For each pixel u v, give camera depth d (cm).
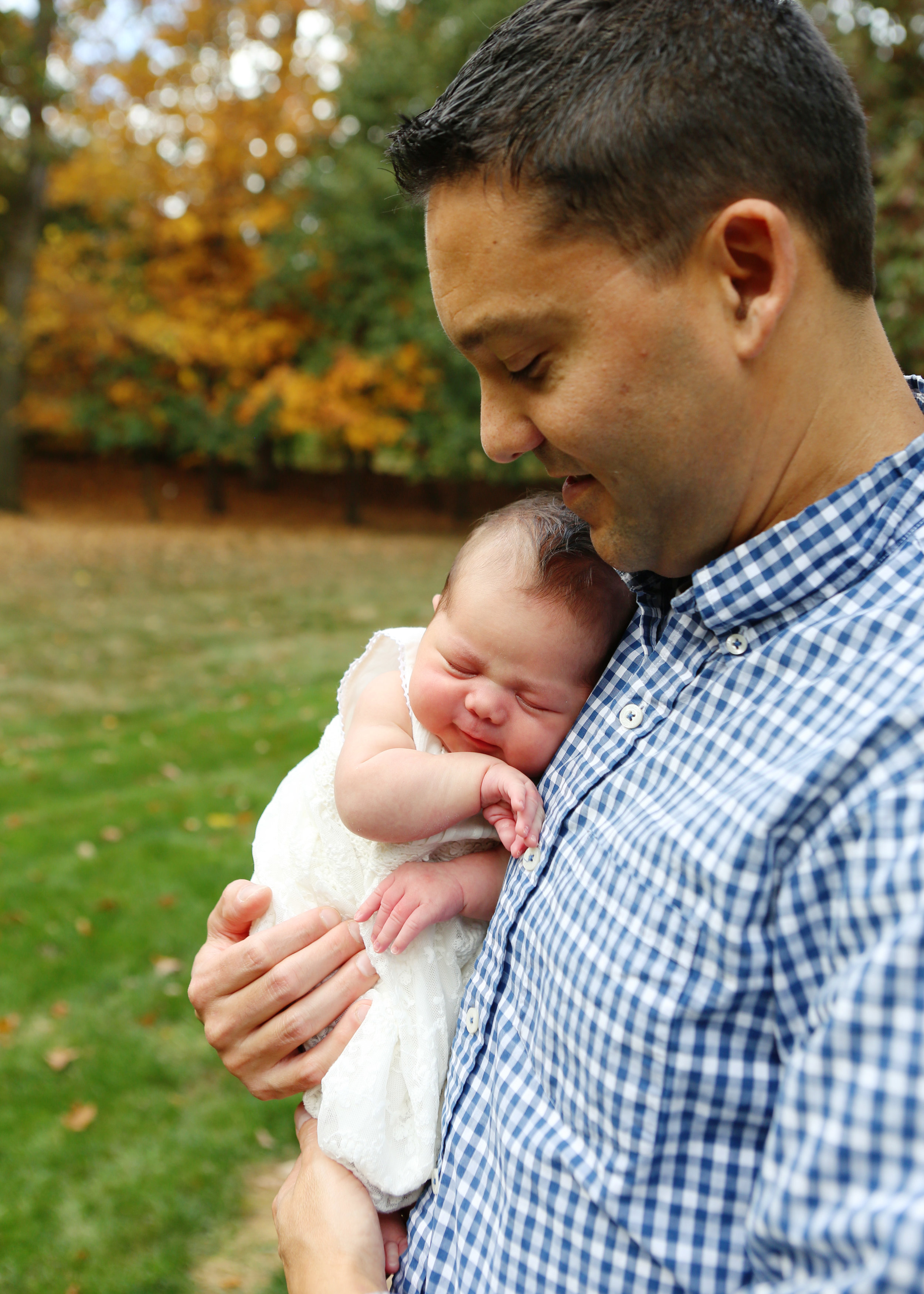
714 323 92
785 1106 76
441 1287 111
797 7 98
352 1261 117
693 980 89
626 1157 91
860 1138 70
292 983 137
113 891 485
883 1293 64
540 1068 104
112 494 2364
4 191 1852
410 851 141
